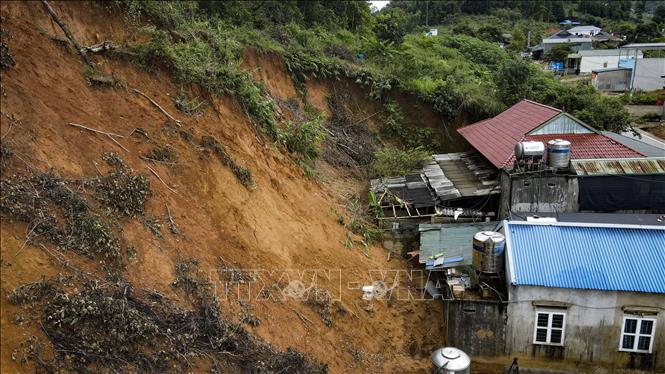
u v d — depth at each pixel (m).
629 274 13.49
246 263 12.52
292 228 15.16
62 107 11.04
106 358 8.34
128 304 9.17
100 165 10.84
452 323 14.14
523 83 29.95
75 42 12.30
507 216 18.38
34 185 9.31
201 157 13.35
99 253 9.43
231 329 10.56
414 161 23.69
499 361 14.16
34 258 8.52
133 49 14.16
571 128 20.73
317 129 21.73
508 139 21.72
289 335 11.84
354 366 12.72
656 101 41.31
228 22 24.89
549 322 13.71
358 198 20.94
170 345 9.27
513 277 13.58
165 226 11.28
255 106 17.58
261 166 15.92
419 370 13.37
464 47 42.00
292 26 28.22
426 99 28.58
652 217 16.08
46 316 8.09
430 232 17.83
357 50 31.38
